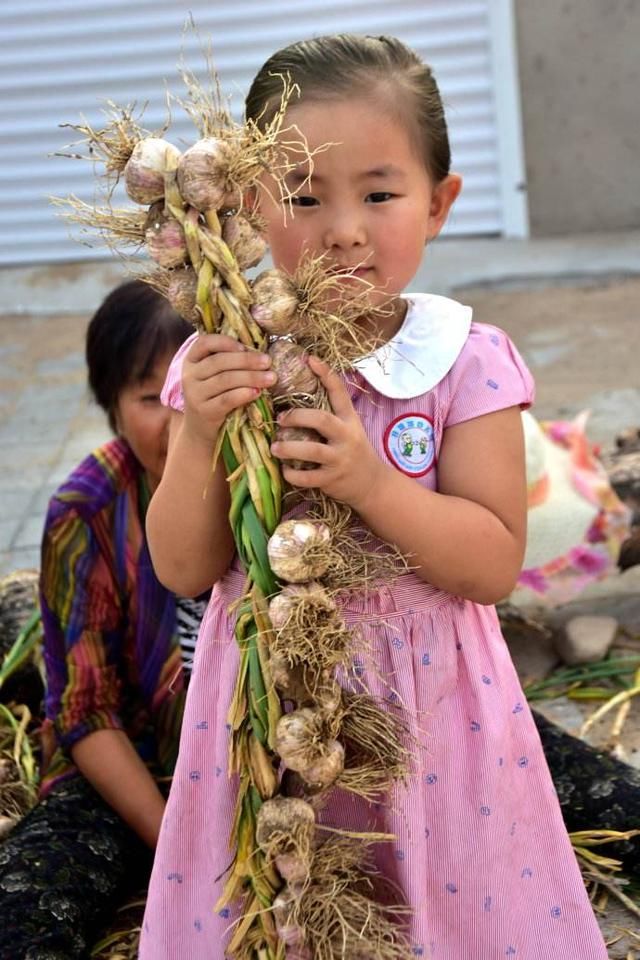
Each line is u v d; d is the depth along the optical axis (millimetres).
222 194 1305
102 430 4418
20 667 2680
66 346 5258
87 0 5727
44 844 2043
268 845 1385
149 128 5934
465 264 5742
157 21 5750
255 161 1312
